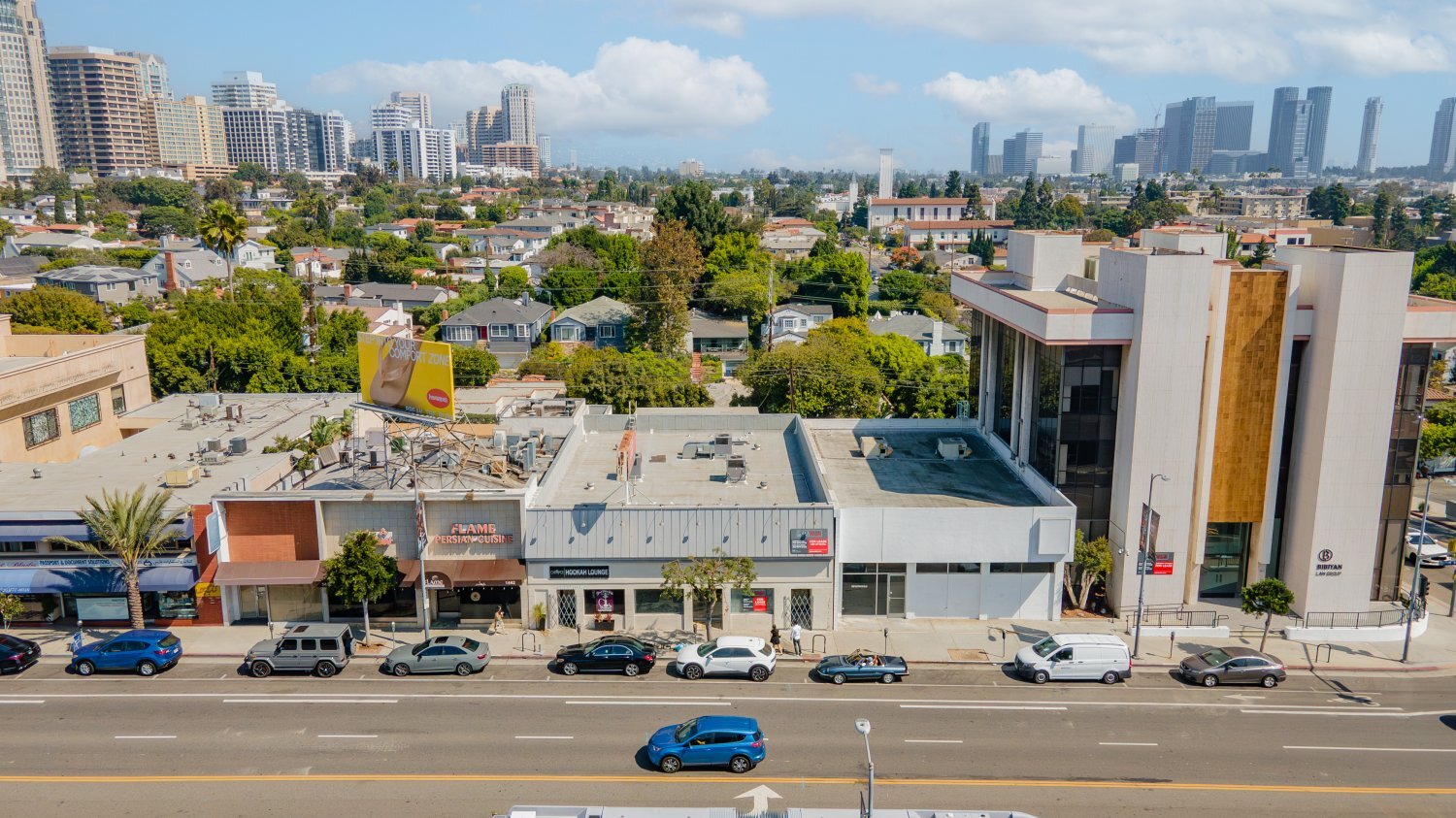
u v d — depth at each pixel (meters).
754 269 148.75
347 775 33.66
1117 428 48.91
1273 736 37.16
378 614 48.19
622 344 128.00
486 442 56.28
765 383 82.88
